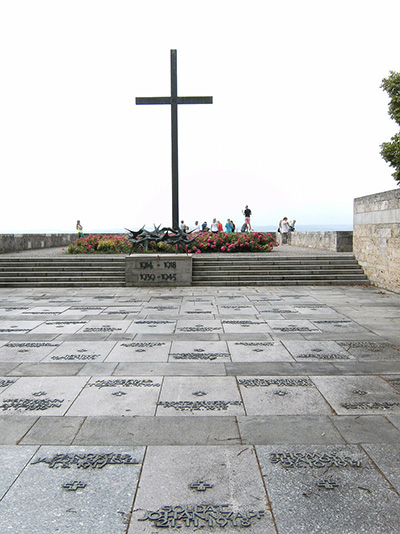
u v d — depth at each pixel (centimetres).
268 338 826
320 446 429
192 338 827
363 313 1063
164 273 1560
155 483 371
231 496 354
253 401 536
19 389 574
